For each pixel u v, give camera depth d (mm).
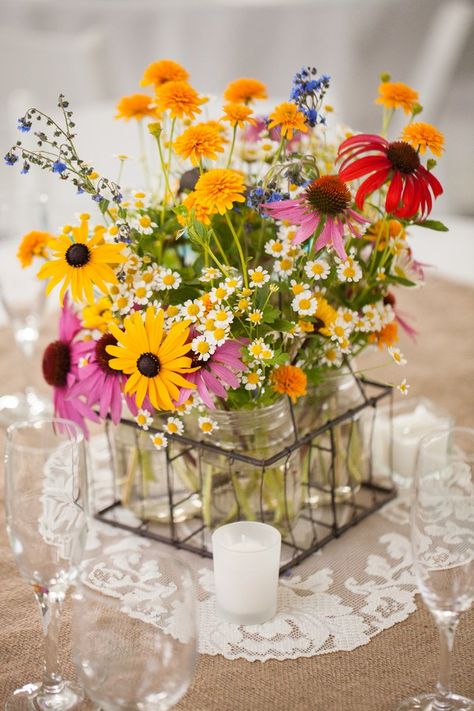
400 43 3484
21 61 2684
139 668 701
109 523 1168
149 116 1131
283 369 992
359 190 944
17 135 2279
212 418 1027
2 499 1191
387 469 1275
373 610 975
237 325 964
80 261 970
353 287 1098
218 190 900
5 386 1582
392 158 963
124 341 948
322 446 1146
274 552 946
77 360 1110
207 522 1083
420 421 1283
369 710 826
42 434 872
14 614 980
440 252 2143
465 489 775
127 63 3699
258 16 3557
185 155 939
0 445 1341
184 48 3656
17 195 1428
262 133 1115
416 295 1936
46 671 833
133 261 1021
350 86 3580
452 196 3760
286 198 1017
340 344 983
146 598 696
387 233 1022
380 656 902
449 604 771
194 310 950
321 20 3525
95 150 2102
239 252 1002
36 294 1458
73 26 3676
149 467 1125
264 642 926
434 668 881
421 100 3230
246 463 1041
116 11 3631
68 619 972
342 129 1151
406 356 1672
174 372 946
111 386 1024
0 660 906
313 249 971
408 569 1053
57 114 2164
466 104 3697
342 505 1197
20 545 799
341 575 1046
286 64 3615
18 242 1423
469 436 840
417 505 772
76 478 804
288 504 1069
